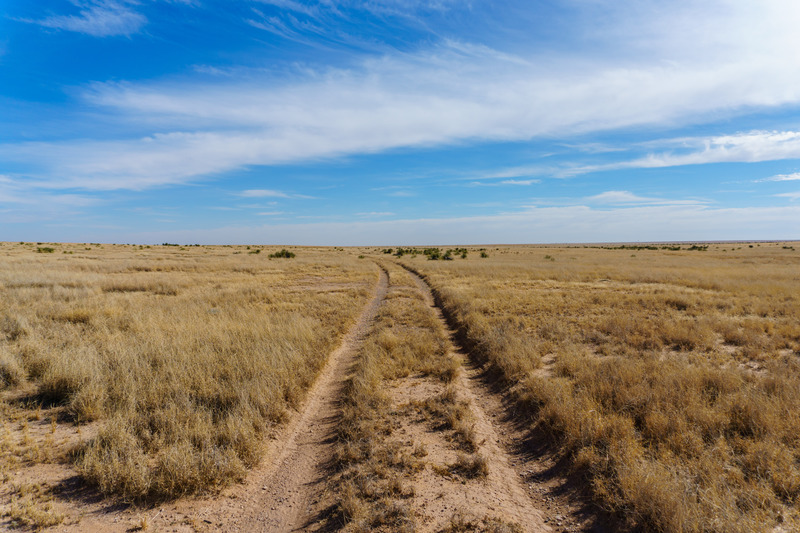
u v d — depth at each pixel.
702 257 53.09
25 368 7.39
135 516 3.89
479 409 6.83
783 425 5.11
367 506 3.93
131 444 4.76
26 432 5.34
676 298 16.94
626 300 17.42
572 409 5.55
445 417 6.20
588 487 4.28
